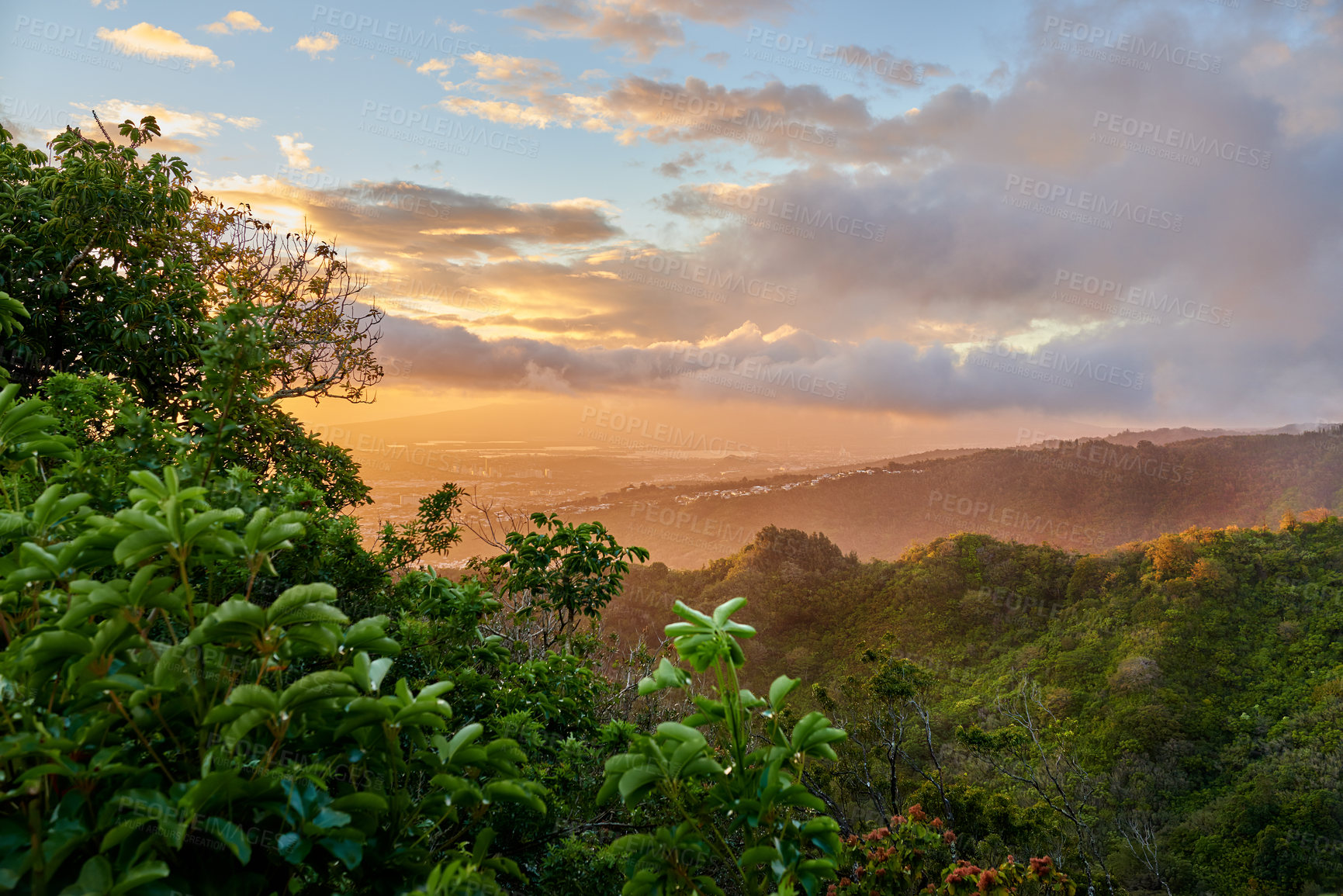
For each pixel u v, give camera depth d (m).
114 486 2.00
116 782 1.12
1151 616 54.81
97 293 7.61
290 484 2.98
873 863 3.69
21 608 1.46
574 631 6.41
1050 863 3.45
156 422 2.36
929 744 14.58
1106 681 49.31
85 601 1.13
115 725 1.19
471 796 1.41
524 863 3.10
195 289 8.27
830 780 13.70
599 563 6.15
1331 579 53.75
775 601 71.62
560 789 3.32
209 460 1.91
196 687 1.20
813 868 1.43
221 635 1.16
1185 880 28.83
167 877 1.07
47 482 1.90
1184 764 40.03
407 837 1.41
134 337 7.20
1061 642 56.09
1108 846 28.19
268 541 1.34
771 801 1.41
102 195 7.32
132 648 1.22
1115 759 41.62
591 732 4.34
